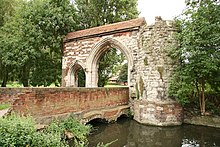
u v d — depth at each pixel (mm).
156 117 11086
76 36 16125
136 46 13352
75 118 8555
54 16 16328
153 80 11664
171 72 11555
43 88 7273
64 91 8180
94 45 15195
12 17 19500
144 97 12016
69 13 17516
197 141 8562
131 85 13383
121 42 13953
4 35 17422
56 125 7152
